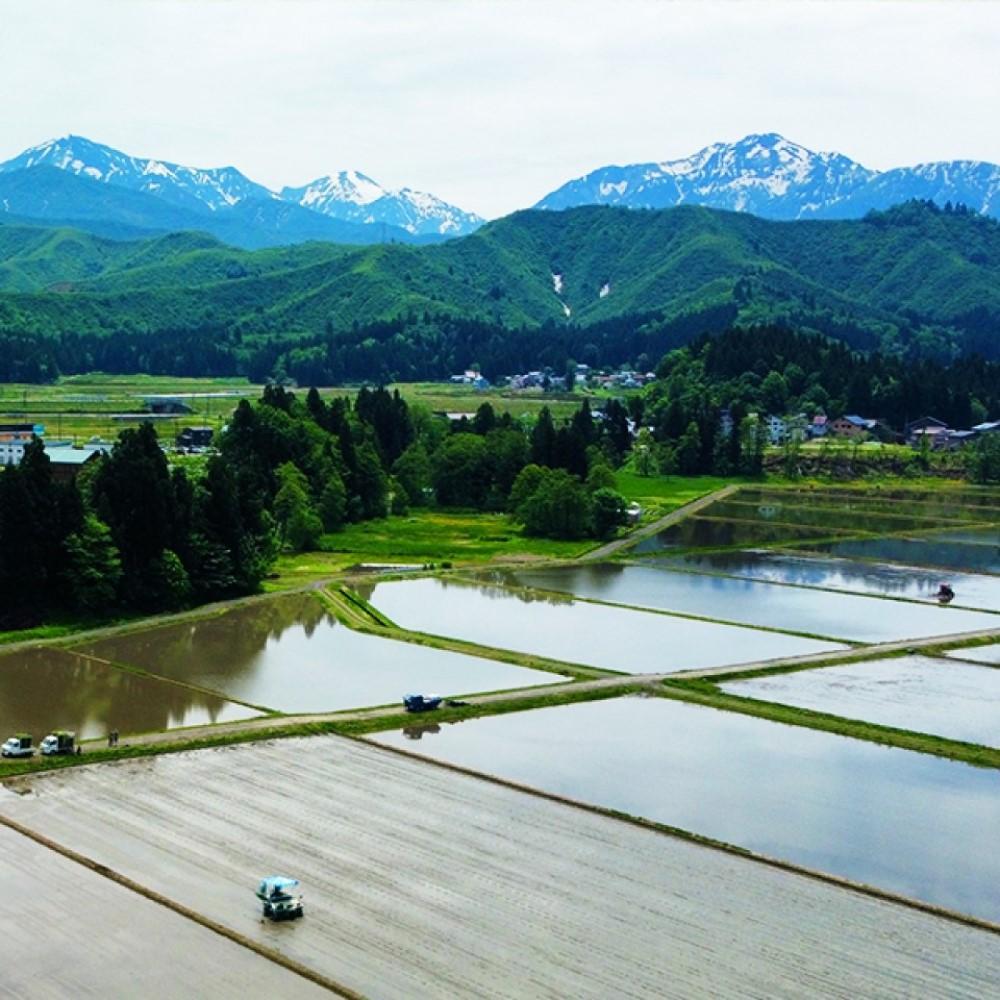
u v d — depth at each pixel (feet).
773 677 407.85
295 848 260.21
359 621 479.00
